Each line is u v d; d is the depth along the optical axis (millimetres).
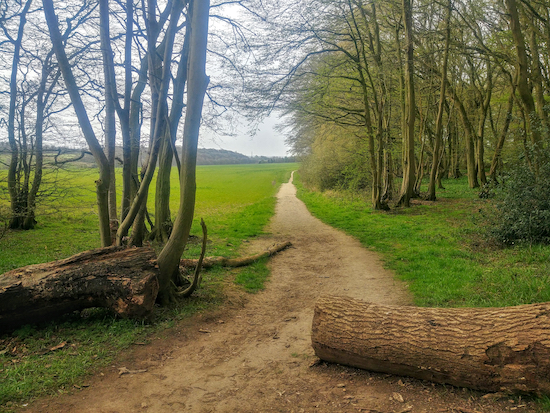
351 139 24828
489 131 30141
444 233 12805
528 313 3516
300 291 8102
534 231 9250
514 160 12945
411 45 18859
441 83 21547
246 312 6766
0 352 4695
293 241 13797
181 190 6555
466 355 3523
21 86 12875
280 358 4867
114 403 3770
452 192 25844
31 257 9953
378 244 12367
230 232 14953
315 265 10406
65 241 12469
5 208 11555
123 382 4180
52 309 5359
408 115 19953
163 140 11391
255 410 3676
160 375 4387
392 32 20578
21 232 14102
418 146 24531
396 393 3756
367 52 19812
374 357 4035
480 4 15836
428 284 7586
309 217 20000
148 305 5613
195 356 4930
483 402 3406
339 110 20578
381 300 7152
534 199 9359
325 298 4582
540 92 14648
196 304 6781
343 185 27891
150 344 5160
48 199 11859
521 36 12781
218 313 6559
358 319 4219
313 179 34500
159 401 3838
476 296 6457
